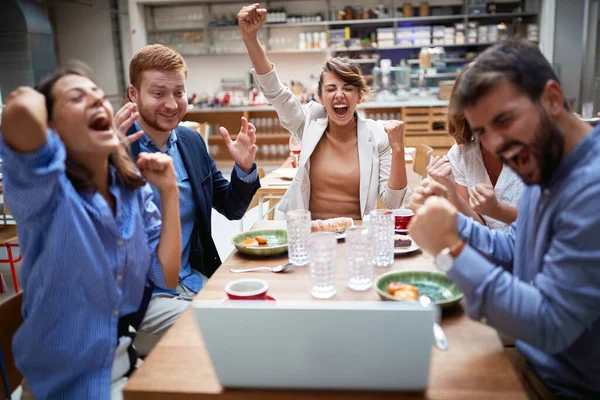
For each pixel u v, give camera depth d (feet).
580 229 2.81
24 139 3.08
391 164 7.37
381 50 28.96
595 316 2.84
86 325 3.67
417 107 25.13
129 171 4.24
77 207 3.60
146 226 4.58
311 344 2.64
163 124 5.99
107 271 3.78
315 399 2.75
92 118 3.65
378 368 2.66
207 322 2.68
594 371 3.18
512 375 2.91
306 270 4.68
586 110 15.24
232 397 2.81
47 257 3.54
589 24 27.02
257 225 6.29
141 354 5.19
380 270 4.65
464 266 3.01
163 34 29.43
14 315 4.11
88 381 3.68
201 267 6.30
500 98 2.86
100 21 31.42
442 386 2.82
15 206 3.40
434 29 27.63
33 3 27.78
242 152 6.30
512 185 6.22
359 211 7.85
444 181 5.42
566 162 3.06
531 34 27.35
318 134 7.75
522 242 3.76
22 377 4.18
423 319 2.52
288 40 29.01
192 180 6.21
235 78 29.71
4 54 26.99
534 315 2.88
